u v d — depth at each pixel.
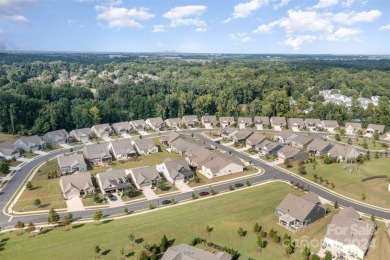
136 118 179.38
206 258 52.19
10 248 60.44
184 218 72.06
